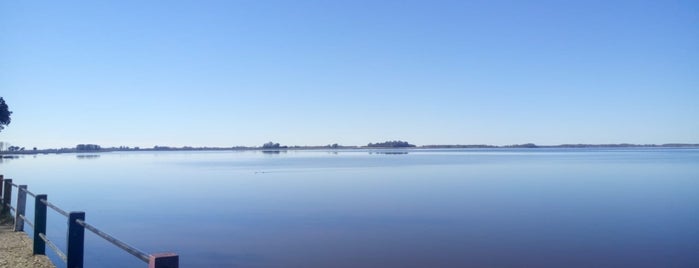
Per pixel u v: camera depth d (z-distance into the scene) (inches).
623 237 653.3
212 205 1007.0
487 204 999.6
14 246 386.3
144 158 5383.9
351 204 1008.2
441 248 584.4
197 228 724.7
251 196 1182.9
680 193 1205.7
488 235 668.1
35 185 1499.8
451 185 1469.0
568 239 639.1
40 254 356.5
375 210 917.8
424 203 1019.9
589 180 1658.5
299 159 4645.7
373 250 577.0
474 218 814.5
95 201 1085.8
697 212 875.4
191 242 621.6
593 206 967.6
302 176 1974.7
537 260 530.6
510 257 546.0
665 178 1740.9
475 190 1305.4
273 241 626.5
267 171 2385.6
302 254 557.6
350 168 2610.7
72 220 264.7
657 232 683.4
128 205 1003.9
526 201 1047.6
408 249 582.9
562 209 920.9
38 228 356.8
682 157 4788.4
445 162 3486.7
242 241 624.1
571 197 1127.0
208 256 546.9
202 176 2009.1
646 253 557.0
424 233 682.2
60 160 4067.4
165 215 856.9
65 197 1163.3
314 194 1232.8
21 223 452.8
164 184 1566.2
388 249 582.6
